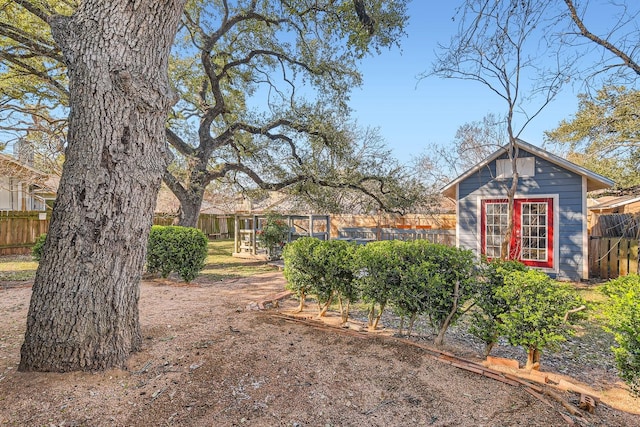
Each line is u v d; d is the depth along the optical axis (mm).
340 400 2418
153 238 6895
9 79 8922
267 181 12008
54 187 13547
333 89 11414
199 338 3350
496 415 2291
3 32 6879
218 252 14164
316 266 4273
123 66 2617
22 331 3635
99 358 2617
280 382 2602
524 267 3344
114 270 2717
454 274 3412
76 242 2580
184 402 2312
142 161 2787
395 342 3453
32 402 2217
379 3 5816
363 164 11484
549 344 2914
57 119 10305
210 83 11656
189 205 11141
